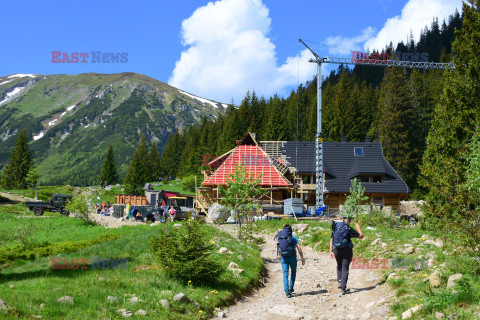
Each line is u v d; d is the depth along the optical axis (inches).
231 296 397.1
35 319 262.8
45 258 584.1
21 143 4168.3
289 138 3713.1
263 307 383.9
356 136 3393.2
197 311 335.6
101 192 3363.7
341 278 418.3
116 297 329.7
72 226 1326.3
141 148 5403.5
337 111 3390.7
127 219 1582.2
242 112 4001.0
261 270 532.4
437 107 813.9
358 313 349.1
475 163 373.4
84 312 289.0
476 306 282.0
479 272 339.0
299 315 349.7
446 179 414.6
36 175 3408.0
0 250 650.8
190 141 5305.1
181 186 4010.8
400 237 615.2
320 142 1598.2
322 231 831.7
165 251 414.9
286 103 4859.7
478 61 768.3
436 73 4205.2
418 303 315.6
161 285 382.9
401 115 2881.4
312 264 597.6
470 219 373.4
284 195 1801.2
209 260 414.0
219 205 1309.1
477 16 792.9
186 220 437.7
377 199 1857.8
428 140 773.3
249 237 753.0
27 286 354.3
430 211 549.0
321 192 1549.0
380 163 1937.7
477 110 722.8
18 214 1707.7
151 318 299.3
